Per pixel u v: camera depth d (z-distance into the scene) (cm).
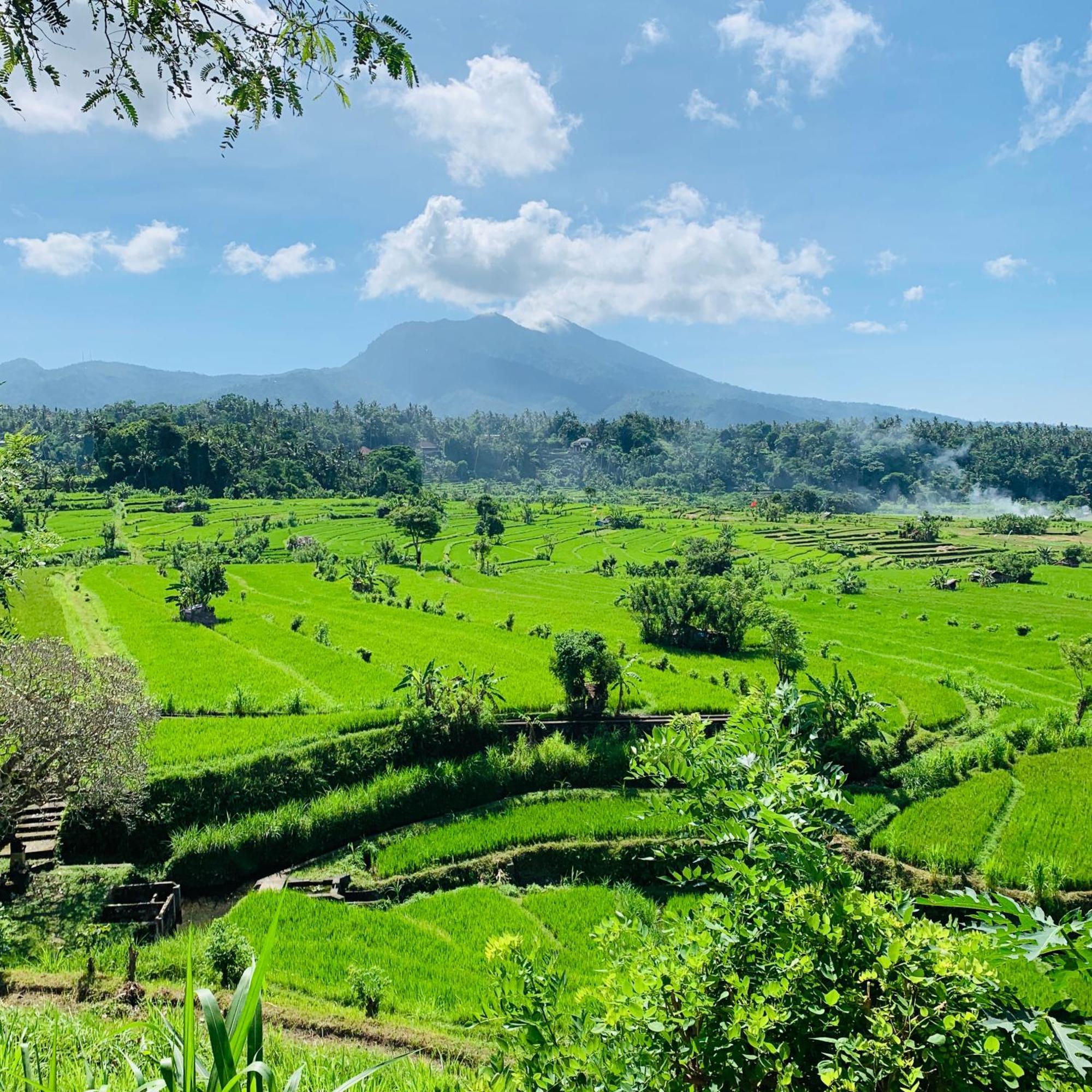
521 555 11969
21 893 2153
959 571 11119
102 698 2183
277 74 582
